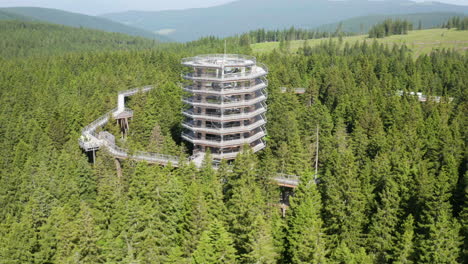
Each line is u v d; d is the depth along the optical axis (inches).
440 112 5541.3
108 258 2773.1
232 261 2758.4
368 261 2652.6
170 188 3363.7
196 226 3051.2
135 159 4527.6
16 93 6929.1
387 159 3609.7
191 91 4485.7
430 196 3029.0
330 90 6594.5
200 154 4542.3
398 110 5442.9
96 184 4222.4
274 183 3678.6
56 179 4052.7
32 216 3462.1
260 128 5054.1
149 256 2906.0
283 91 7076.8
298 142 4197.8
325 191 3380.9
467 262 2709.2
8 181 4111.7
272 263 2719.0
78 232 2893.7
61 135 5152.6
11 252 2795.3
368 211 3250.5
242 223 2987.2
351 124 5703.7
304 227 2834.6
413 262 2738.7
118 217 3142.2
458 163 3885.3
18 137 5251.0
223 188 3784.5
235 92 4394.7
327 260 2763.3
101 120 5816.9
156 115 5669.3
